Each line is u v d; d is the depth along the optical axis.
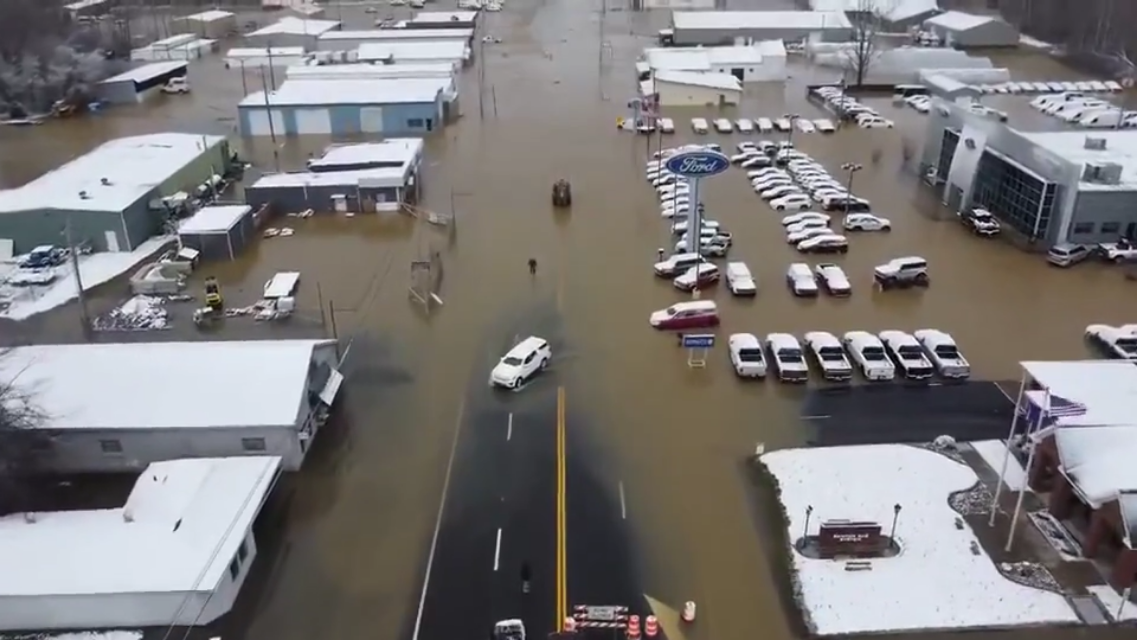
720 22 132.88
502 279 55.94
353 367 45.62
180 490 33.41
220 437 36.81
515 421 40.94
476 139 87.56
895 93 105.50
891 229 64.69
